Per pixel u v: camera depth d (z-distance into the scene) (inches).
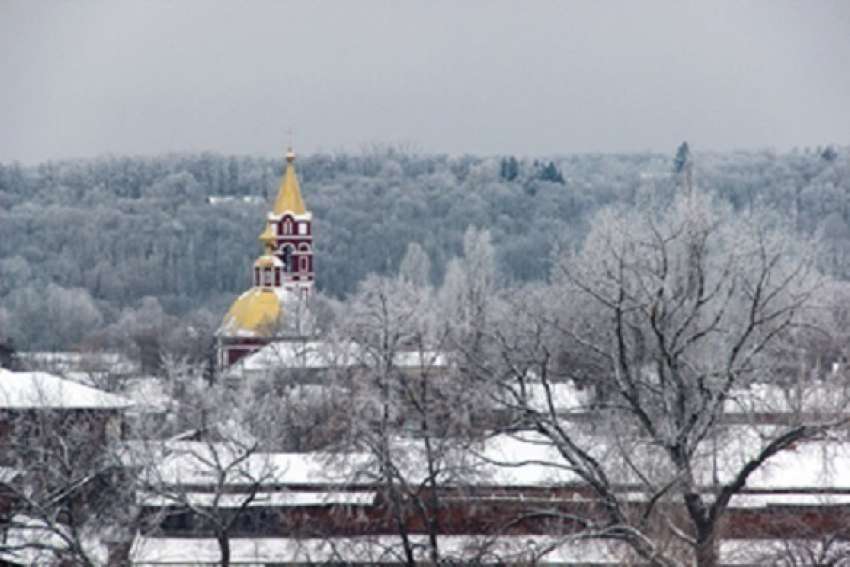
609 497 6820.9
